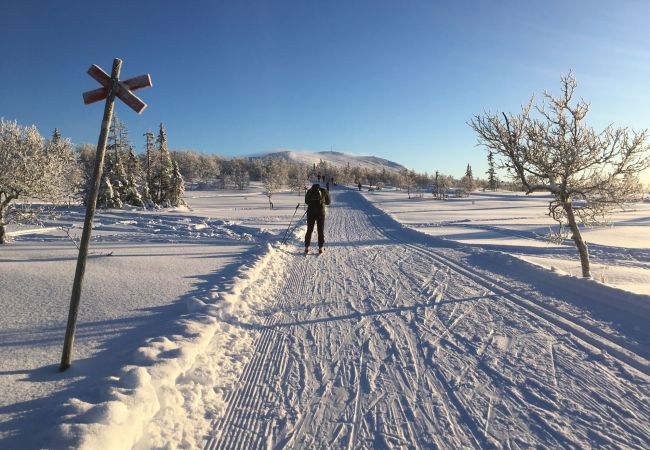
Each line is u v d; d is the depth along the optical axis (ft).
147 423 10.40
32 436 9.31
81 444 8.50
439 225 77.51
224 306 19.92
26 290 22.38
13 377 12.55
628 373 12.86
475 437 9.97
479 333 16.99
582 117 25.75
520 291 23.26
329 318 19.72
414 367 14.03
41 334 16.28
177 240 49.52
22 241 44.19
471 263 33.06
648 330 16.01
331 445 9.82
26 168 39.17
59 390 11.78
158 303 20.93
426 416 11.01
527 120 27.35
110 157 133.59
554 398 11.62
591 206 26.78
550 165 26.53
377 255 39.70
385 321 19.02
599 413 10.77
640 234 60.80
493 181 353.92
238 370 14.11
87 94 13.29
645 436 9.70
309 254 40.86
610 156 25.23
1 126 38.99
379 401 11.88
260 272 30.04
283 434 10.34
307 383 13.11
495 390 12.26
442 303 21.71
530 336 16.37
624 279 29.68
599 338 15.70
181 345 14.87
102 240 47.88
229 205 174.70
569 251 44.86
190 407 11.46
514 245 48.14
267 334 17.65
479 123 28.76
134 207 130.31
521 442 9.68
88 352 14.73
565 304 20.08
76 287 13.38
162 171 152.35
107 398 10.80
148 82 13.44
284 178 364.99
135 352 13.89
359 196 220.23
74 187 48.49
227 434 10.35
